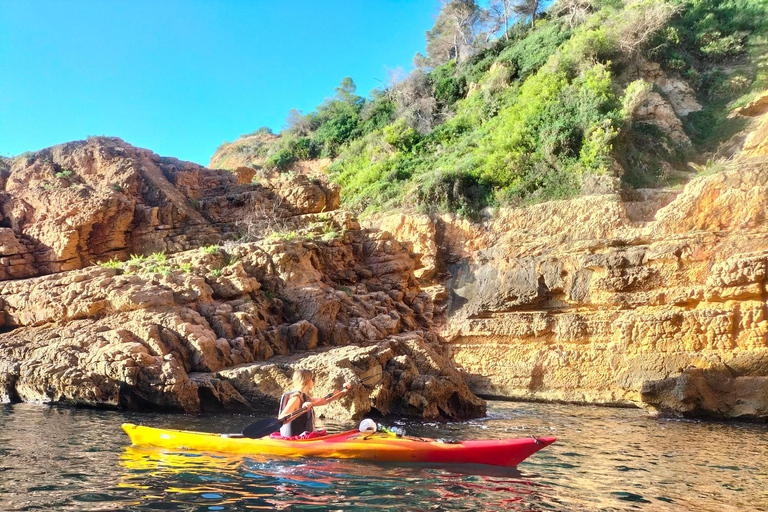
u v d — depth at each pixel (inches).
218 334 570.3
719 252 731.4
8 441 338.0
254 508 207.3
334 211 896.3
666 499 251.4
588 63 1180.5
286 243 705.6
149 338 524.7
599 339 784.3
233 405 499.8
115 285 583.5
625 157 1023.0
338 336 629.9
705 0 1422.2
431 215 1047.6
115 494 221.5
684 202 809.5
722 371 646.5
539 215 952.9
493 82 1478.8
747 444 433.4
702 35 1311.5
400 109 1818.4
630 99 1057.5
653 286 767.7
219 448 313.4
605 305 794.8
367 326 639.8
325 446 299.6
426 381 520.1
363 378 490.6
